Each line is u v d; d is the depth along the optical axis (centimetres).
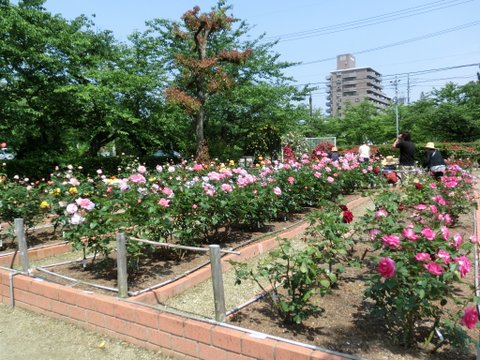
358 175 917
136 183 450
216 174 522
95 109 1641
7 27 1277
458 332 240
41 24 1439
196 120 1631
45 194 605
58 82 1512
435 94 3788
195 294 375
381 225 361
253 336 257
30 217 569
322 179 742
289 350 238
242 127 2070
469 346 255
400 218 442
